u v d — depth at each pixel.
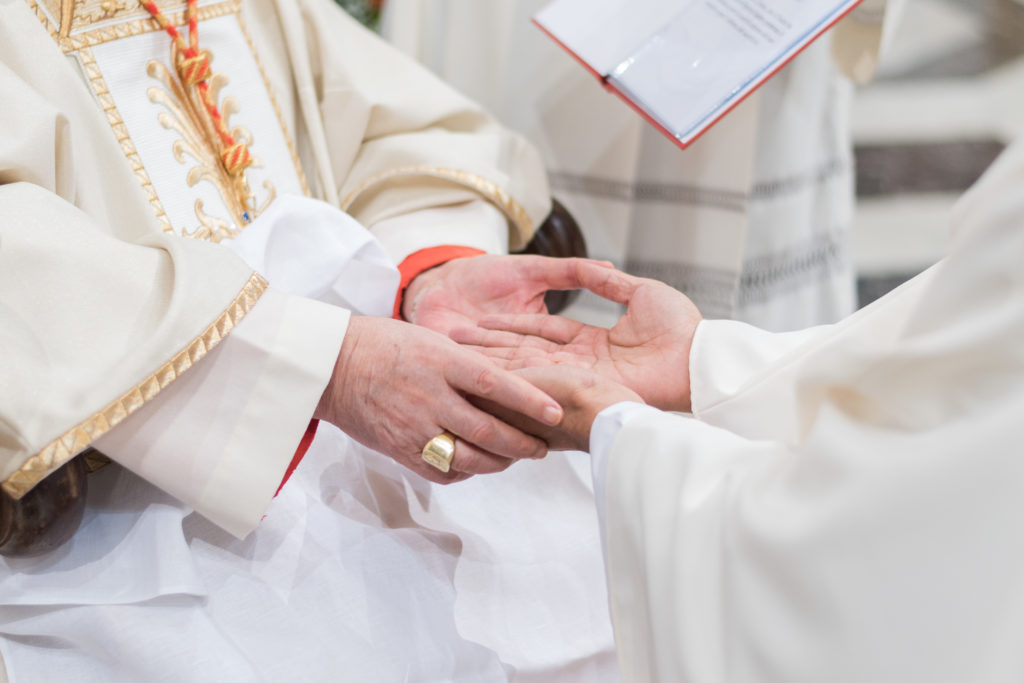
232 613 1.75
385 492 1.87
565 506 1.92
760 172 2.58
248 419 1.73
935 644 1.46
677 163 2.53
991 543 1.46
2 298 1.68
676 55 2.06
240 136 1.99
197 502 1.73
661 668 1.56
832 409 1.52
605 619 1.84
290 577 1.78
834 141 2.73
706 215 2.54
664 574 1.57
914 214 3.96
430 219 2.10
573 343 1.92
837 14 2.03
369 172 2.13
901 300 1.69
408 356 1.76
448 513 1.88
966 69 5.10
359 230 1.90
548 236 2.23
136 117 1.92
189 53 1.94
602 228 2.59
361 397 1.77
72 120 1.86
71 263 1.70
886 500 1.48
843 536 1.49
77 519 1.72
